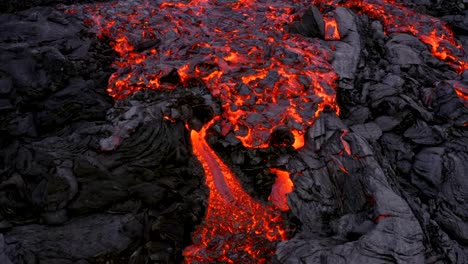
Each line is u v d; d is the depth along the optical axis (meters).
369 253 3.66
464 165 4.90
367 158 4.58
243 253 4.29
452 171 4.88
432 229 4.32
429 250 4.00
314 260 3.78
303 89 5.53
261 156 5.01
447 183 4.82
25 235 3.87
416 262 3.60
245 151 5.04
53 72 5.53
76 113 5.19
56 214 4.00
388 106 5.60
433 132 5.30
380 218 3.95
